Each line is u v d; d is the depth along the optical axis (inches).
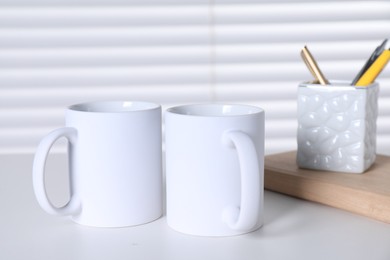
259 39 85.3
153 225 26.2
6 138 86.0
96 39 84.7
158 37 85.0
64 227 26.2
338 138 32.0
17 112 85.6
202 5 84.7
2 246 24.0
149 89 86.0
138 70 85.6
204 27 85.1
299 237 24.7
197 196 24.5
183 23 85.0
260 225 25.9
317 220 27.1
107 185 25.6
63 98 85.7
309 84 33.0
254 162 22.8
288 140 86.8
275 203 30.0
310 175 31.1
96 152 25.3
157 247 23.6
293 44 85.3
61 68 85.0
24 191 32.3
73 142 25.7
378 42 84.5
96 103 28.5
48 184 33.8
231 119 24.0
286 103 86.4
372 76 33.1
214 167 24.2
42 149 24.8
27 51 84.7
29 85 85.3
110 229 25.8
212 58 85.7
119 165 25.5
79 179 25.9
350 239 24.5
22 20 84.0
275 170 31.9
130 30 84.8
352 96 31.7
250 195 22.9
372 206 27.1
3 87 85.0
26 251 23.4
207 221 24.5
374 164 34.4
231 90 86.5
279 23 84.8
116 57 85.3
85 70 85.3
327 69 85.1
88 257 22.7
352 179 30.3
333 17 84.3
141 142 25.7
